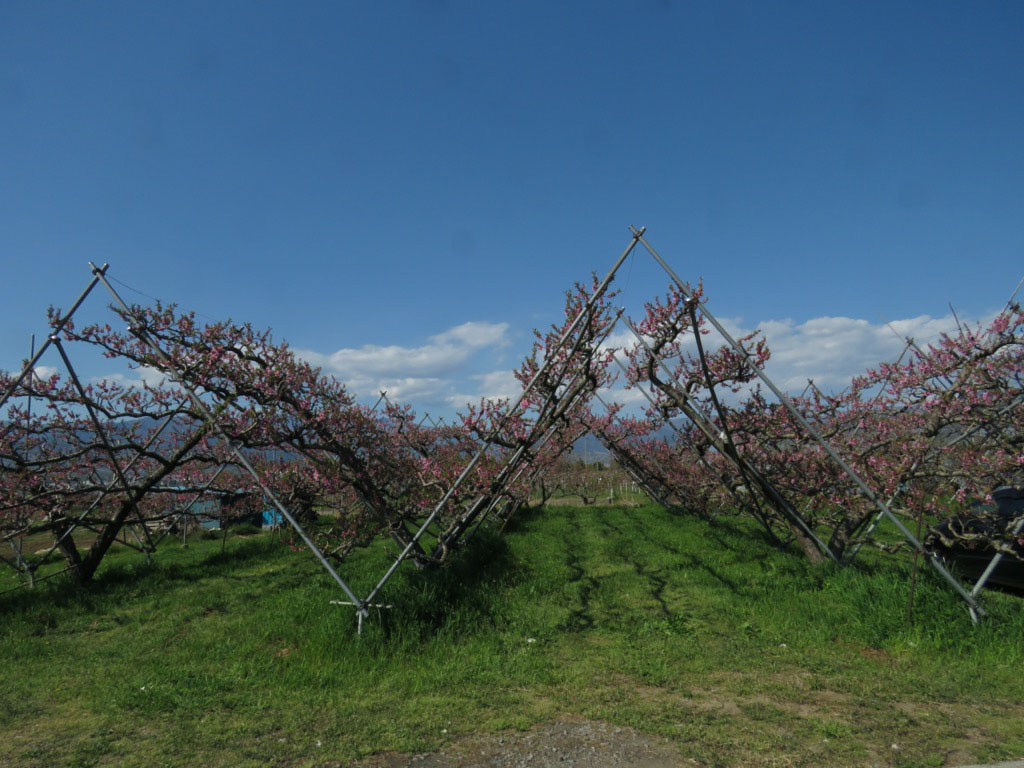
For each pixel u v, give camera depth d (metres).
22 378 6.95
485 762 3.42
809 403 8.20
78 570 8.41
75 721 4.05
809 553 7.86
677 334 7.71
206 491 10.57
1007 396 6.07
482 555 9.14
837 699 4.25
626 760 3.40
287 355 6.98
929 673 4.71
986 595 6.15
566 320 7.30
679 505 14.24
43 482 8.31
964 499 6.07
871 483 7.14
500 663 5.09
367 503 7.34
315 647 5.32
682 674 4.81
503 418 6.85
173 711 4.17
